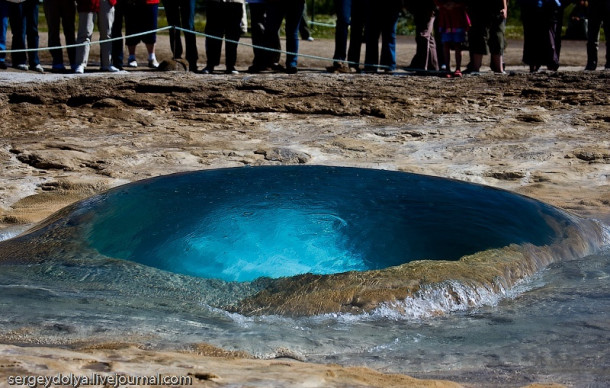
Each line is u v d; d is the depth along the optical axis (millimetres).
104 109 10180
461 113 10055
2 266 4621
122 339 3422
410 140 9023
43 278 4414
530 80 11633
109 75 12102
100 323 3645
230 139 9125
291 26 12891
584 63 16578
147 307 4000
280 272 4320
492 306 4223
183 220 4781
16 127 9500
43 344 3322
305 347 3488
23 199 6984
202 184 5242
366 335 3719
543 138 8984
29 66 12875
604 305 4176
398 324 3922
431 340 3652
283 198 4957
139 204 5043
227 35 12820
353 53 13672
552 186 7391
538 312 4090
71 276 4391
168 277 4344
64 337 3428
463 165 8031
